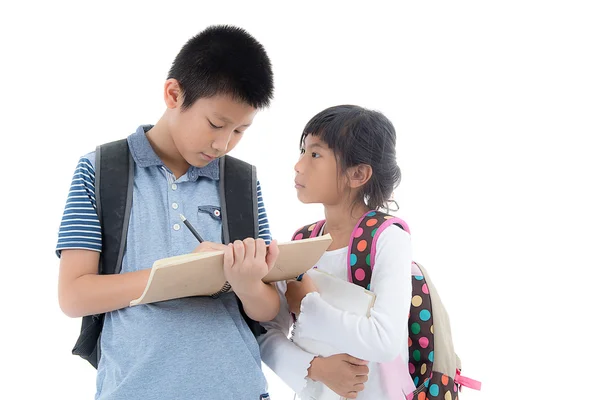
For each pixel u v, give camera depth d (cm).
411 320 168
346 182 159
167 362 127
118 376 126
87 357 140
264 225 154
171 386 125
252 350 138
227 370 131
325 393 154
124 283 128
